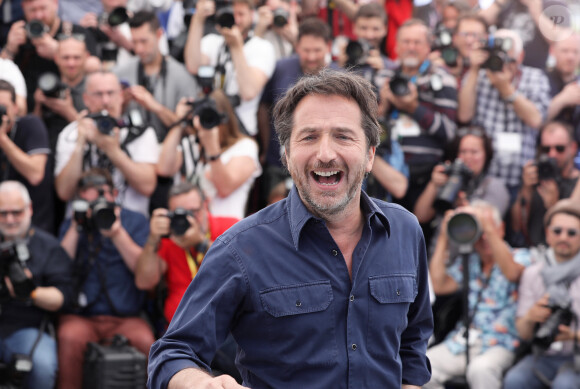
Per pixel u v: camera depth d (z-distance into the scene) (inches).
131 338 184.1
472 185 201.0
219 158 191.3
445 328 190.2
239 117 211.3
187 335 77.9
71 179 193.6
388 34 246.7
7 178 192.9
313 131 78.3
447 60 215.5
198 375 73.6
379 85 209.3
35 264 181.2
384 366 81.8
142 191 196.5
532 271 184.5
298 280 79.3
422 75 216.1
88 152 194.7
